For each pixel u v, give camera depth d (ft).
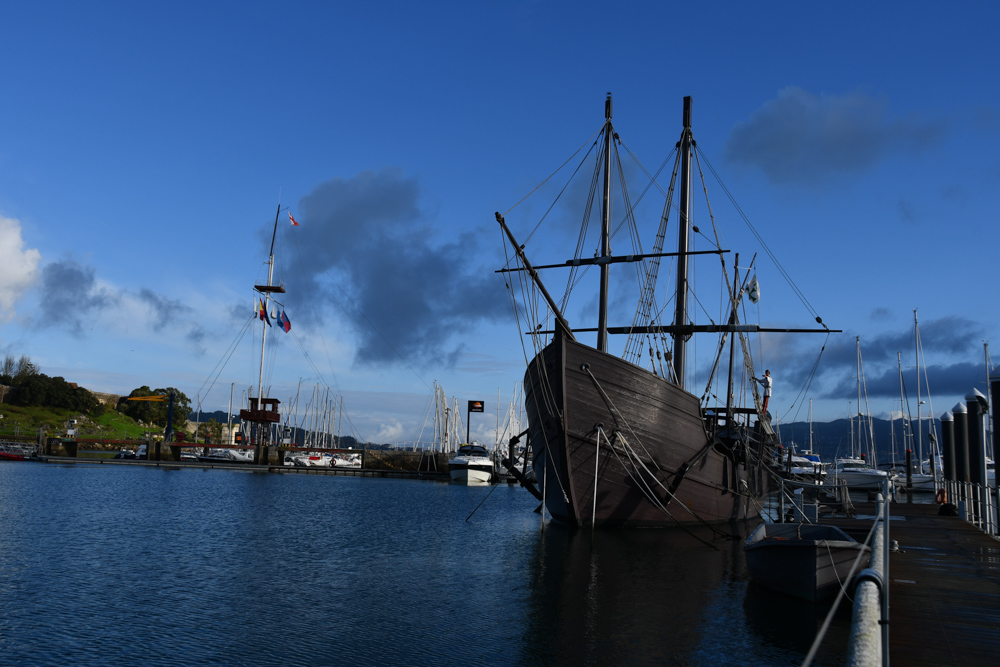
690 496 113.39
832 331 142.92
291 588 69.56
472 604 63.57
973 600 52.01
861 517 116.98
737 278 151.23
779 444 168.35
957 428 120.57
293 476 284.41
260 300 335.06
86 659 47.50
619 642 52.01
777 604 62.90
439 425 385.09
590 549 94.43
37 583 69.21
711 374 132.05
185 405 554.46
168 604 62.13
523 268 104.27
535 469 123.03
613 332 147.54
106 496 164.35
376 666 46.88
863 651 16.81
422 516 141.28
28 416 459.73
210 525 117.19
